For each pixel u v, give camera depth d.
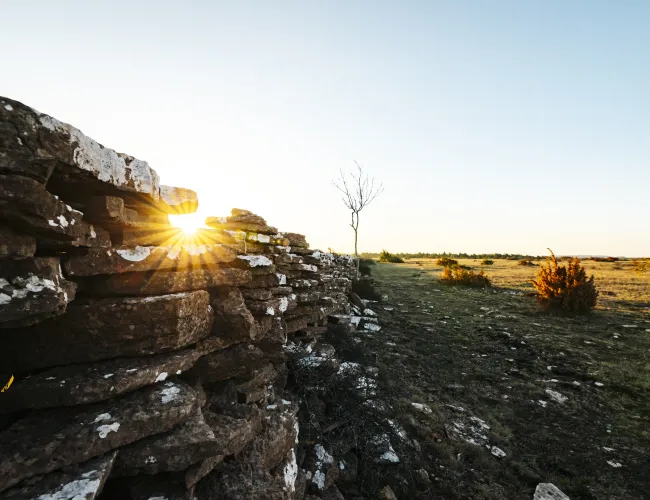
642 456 5.14
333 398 4.63
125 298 2.22
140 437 1.89
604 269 36.69
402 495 3.81
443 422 5.36
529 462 4.85
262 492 2.39
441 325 11.55
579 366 8.52
